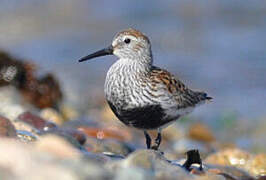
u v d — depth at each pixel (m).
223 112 18.77
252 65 24.03
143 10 32.28
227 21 30.77
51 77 18.25
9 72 17.77
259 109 19.38
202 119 18.42
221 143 16.38
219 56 25.39
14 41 27.17
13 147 6.82
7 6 32.28
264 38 27.67
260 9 32.19
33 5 32.50
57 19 30.86
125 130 16.00
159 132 12.07
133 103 11.63
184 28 29.69
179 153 14.39
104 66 24.39
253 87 21.61
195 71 23.52
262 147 15.97
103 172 6.93
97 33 28.89
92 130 14.59
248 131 17.67
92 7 32.53
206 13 31.67
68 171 6.59
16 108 13.73
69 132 11.84
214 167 11.30
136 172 7.22
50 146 7.57
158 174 7.86
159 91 11.59
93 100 19.80
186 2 33.34
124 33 11.99
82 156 7.91
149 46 11.98
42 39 27.81
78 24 30.23
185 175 8.29
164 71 12.05
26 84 17.84
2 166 6.56
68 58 25.05
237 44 26.94
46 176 6.48
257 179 10.90
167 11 32.16
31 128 12.38
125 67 11.83
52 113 17.05
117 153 12.43
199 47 26.80
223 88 21.50
